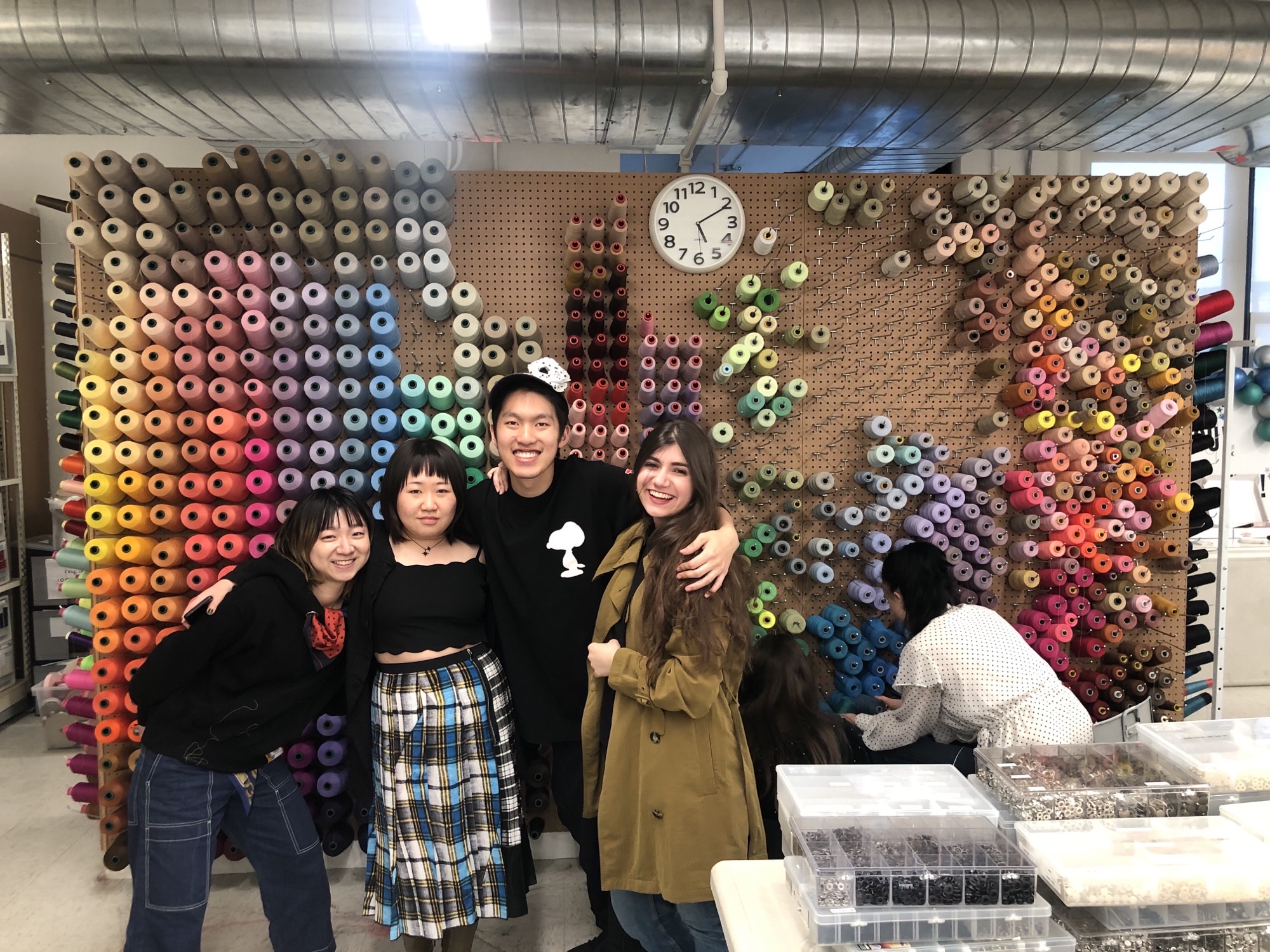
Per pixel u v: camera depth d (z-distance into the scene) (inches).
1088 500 95.7
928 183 93.0
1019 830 37.7
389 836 62.6
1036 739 67.2
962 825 37.5
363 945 76.6
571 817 73.7
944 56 83.0
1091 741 69.2
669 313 92.5
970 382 96.0
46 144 141.8
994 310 91.7
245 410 83.7
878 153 119.9
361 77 80.8
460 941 65.8
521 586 66.0
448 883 62.7
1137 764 43.2
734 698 56.9
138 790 59.4
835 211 90.0
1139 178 90.1
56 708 116.7
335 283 86.1
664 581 52.9
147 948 59.6
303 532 59.1
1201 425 102.5
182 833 59.4
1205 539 140.4
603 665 55.0
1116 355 93.8
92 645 89.6
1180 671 101.0
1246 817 37.8
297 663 60.2
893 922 34.0
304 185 82.4
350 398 82.0
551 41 79.0
